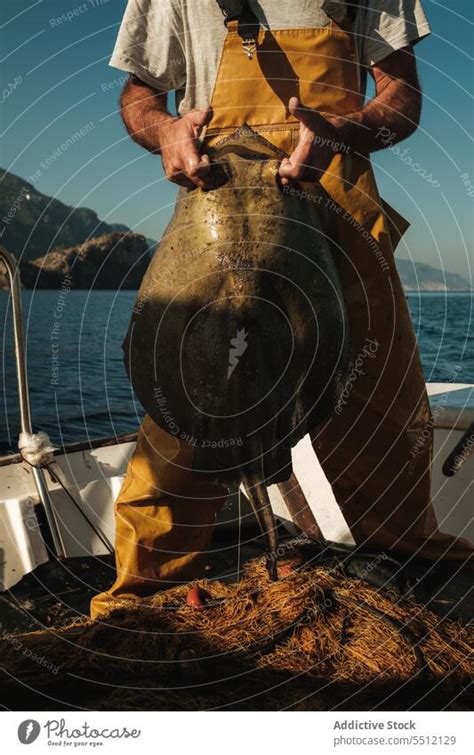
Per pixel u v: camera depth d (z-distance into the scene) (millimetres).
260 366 1993
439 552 3148
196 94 2680
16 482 3463
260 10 2484
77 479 3541
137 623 2574
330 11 2477
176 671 2381
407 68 2666
